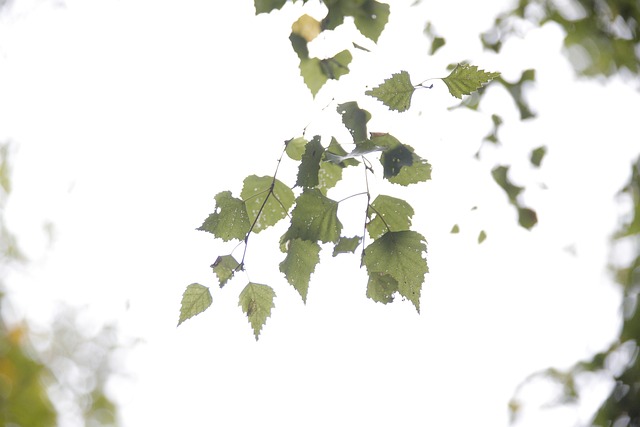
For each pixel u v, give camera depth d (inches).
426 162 72.0
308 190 69.2
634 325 130.3
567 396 135.0
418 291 69.8
